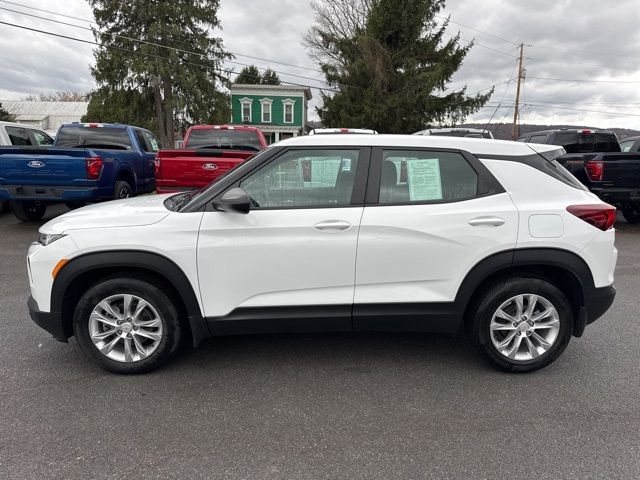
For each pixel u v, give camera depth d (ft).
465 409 9.72
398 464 8.00
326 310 10.75
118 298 10.77
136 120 100.63
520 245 10.58
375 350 12.57
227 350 12.50
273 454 8.24
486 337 11.02
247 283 10.55
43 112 183.11
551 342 11.10
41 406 9.66
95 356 10.84
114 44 94.94
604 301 11.02
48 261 10.37
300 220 10.43
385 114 86.99
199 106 99.19
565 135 37.32
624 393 10.41
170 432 8.84
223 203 10.00
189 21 97.81
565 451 8.37
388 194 10.78
